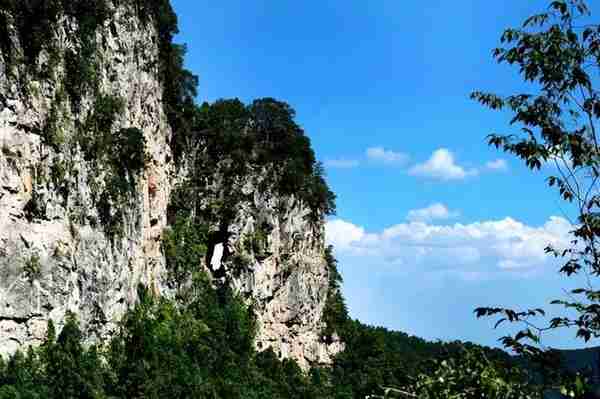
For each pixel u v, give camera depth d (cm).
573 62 1165
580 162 1173
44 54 8406
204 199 15000
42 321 7900
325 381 15975
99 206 9619
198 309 13888
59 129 8612
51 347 7856
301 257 16662
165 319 11969
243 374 13000
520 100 1214
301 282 16500
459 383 1144
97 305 9300
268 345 15638
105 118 10031
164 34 14012
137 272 11088
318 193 17538
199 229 14738
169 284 13450
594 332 1084
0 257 7356
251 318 15025
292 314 16275
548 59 1166
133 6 11969
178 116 14612
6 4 7644
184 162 14988
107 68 10569
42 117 8262
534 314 1147
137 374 8981
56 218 8381
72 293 8619
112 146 10250
